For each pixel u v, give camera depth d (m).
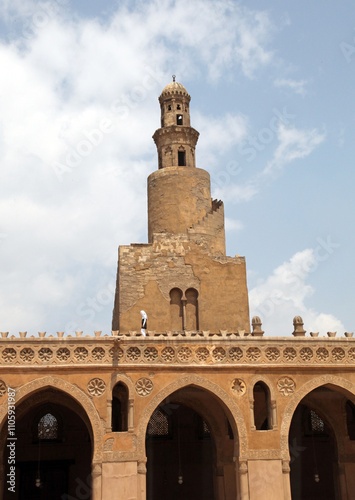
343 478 29.11
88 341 25.28
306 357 26.75
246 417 25.61
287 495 24.94
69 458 32.53
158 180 38.31
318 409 30.03
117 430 29.22
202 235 36.72
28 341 24.86
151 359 25.58
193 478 33.75
